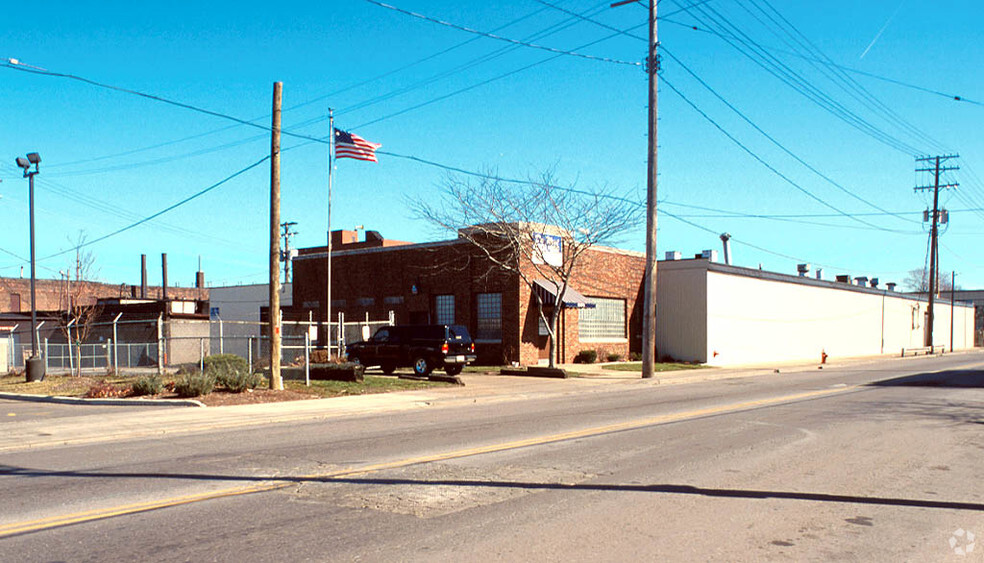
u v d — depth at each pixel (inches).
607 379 1072.2
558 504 295.4
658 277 1631.4
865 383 1016.9
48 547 240.7
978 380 1061.8
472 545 240.1
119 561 225.5
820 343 2087.8
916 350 2536.9
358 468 373.7
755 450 425.1
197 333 1753.2
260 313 1775.3
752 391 882.1
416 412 675.4
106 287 2861.7
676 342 1598.2
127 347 1695.4
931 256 2413.9
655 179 1093.1
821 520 271.7
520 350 1289.4
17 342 1788.9
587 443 453.4
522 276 1175.0
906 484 334.0
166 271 3009.4
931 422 555.8
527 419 592.7
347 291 1542.8
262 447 456.1
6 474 378.3
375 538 248.2
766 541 245.4
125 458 425.1
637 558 227.1
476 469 369.7
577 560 225.0
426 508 289.6
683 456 405.4
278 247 803.4
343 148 1138.0
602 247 1491.1
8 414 684.7
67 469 389.7
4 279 2566.4
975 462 388.5
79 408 724.7
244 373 804.0
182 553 233.3
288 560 225.3
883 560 226.2
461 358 1087.0
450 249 1381.6
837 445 443.8
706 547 238.7
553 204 1210.0
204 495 315.3
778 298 1861.5
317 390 820.0
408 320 1440.7
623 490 320.8
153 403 727.1
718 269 1598.2
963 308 3432.6
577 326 1433.3
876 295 2490.2
